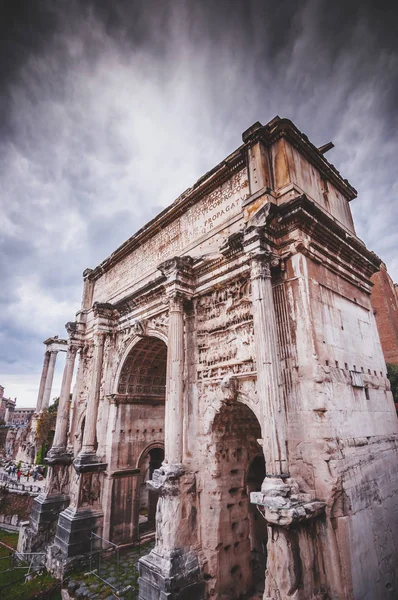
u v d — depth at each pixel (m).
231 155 14.12
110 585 13.48
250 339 11.85
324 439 9.09
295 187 11.76
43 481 37.62
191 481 12.37
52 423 47.72
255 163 12.76
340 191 16.58
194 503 12.23
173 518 11.43
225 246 12.39
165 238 18.25
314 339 10.08
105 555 16.55
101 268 24.61
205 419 12.77
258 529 14.31
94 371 19.64
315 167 14.60
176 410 12.55
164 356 20.08
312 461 9.10
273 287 11.26
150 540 18.84
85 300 25.72
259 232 10.76
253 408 11.19
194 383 13.50
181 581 10.64
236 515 12.63
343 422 10.05
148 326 17.55
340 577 8.23
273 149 13.02
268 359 9.61
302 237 11.07
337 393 10.27
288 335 10.46
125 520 17.91
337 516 8.70
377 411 12.46
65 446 21.48
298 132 13.26
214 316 13.52
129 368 19.55
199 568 11.31
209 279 13.80
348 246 13.34
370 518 9.78
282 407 9.30
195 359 13.74
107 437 18.92
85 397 22.55
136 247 21.14
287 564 7.92
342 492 8.90
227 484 12.59
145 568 11.28
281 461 8.77
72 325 24.11
